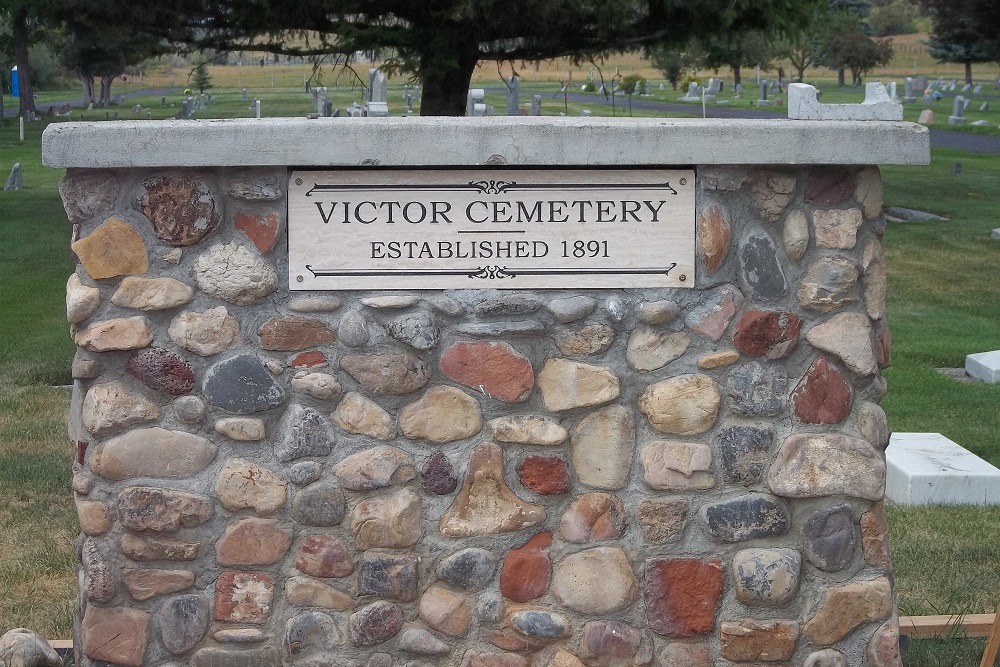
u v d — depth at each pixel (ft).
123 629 12.27
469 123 11.85
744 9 35.99
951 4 87.30
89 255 12.06
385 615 12.39
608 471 12.49
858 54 158.61
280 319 12.22
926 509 22.08
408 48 38.04
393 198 12.19
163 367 12.13
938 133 116.98
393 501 12.34
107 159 11.64
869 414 12.69
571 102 133.18
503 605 12.46
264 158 11.75
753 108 140.26
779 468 12.52
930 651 15.01
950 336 39.40
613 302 12.41
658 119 12.39
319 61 41.34
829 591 12.64
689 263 12.42
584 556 12.48
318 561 12.34
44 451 25.36
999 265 53.01
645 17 38.04
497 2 34.78
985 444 26.53
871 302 12.70
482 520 12.41
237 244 12.15
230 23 37.29
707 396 12.50
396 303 12.26
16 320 40.50
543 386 12.43
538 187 12.25
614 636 12.53
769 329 12.51
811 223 12.51
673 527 12.53
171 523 12.17
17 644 13.82
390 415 12.35
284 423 12.27
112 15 36.58
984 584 18.04
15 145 114.11
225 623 12.34
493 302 12.30
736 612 12.60
